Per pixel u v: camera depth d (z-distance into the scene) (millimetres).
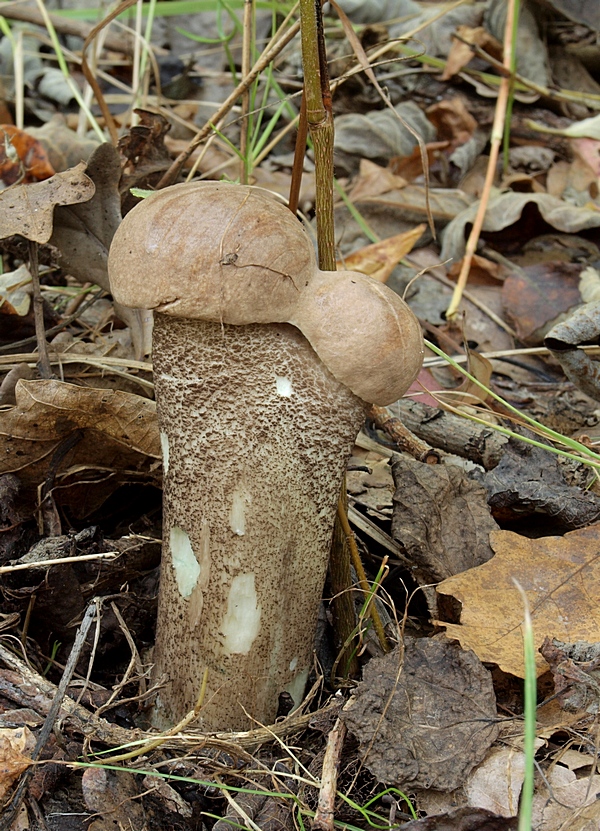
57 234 341
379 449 380
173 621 266
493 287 521
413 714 254
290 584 260
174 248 233
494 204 546
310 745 269
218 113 355
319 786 243
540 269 501
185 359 246
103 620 303
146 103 559
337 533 284
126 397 309
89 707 278
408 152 622
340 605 293
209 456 249
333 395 248
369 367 241
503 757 249
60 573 291
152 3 538
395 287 510
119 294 242
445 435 367
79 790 254
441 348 475
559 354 366
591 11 671
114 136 434
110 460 326
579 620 278
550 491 327
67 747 257
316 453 251
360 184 580
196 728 266
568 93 662
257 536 252
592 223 539
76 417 306
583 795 240
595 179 613
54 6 786
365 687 259
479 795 242
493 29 704
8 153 425
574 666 256
